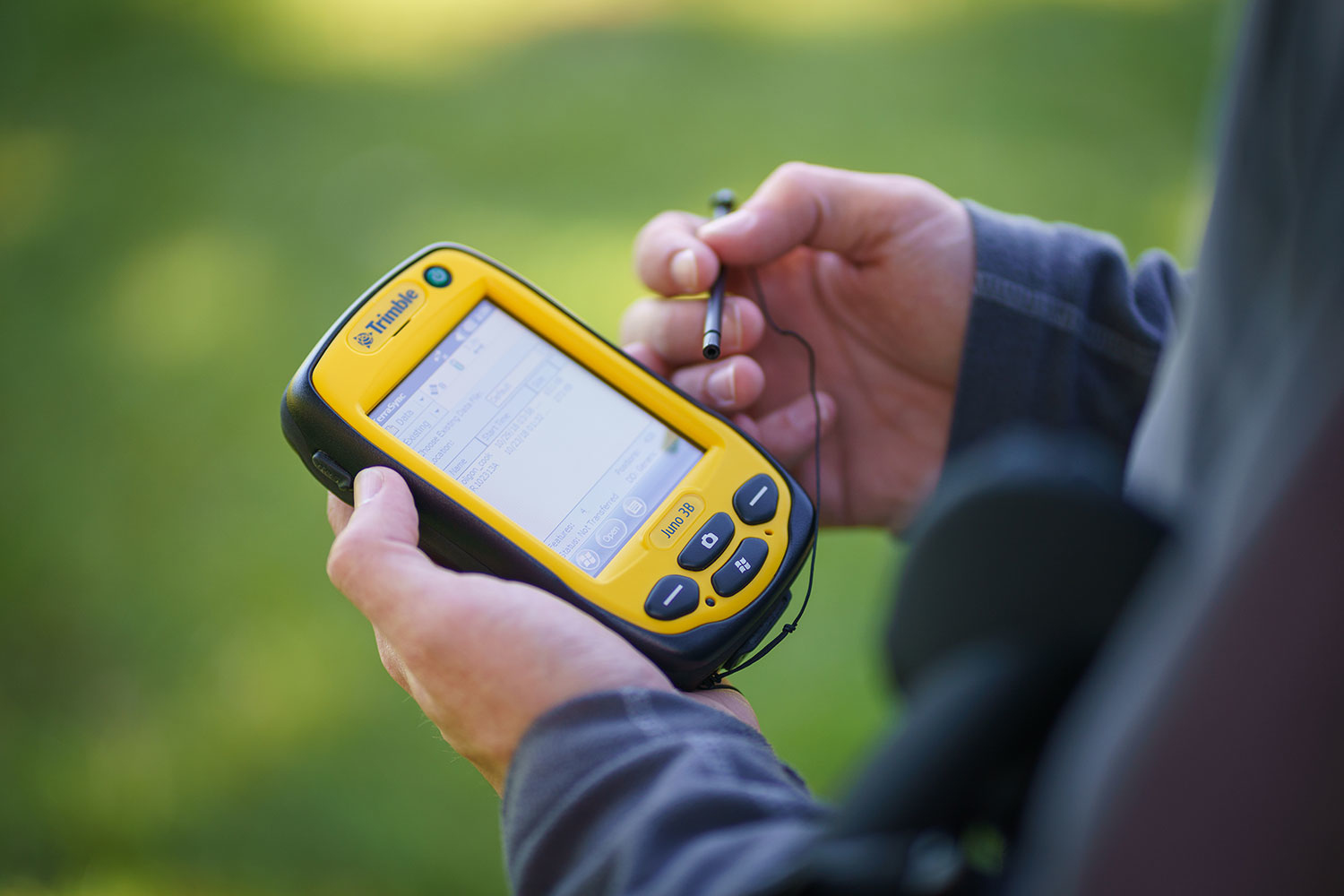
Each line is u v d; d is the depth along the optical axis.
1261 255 0.51
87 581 2.25
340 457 0.97
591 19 4.20
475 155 3.43
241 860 1.82
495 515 0.96
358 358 1.01
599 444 1.06
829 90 3.70
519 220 3.17
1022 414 1.12
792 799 0.58
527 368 1.09
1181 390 0.64
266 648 2.11
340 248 3.10
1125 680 0.34
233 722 2.00
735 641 0.97
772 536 1.01
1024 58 3.84
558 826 0.59
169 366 2.74
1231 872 0.32
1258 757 0.31
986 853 0.41
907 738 0.38
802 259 1.21
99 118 3.68
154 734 1.99
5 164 3.48
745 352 1.20
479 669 0.72
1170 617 0.34
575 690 0.69
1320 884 0.31
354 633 2.13
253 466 2.48
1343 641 0.30
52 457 2.51
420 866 1.79
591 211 3.20
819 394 1.22
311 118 3.65
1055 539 0.38
